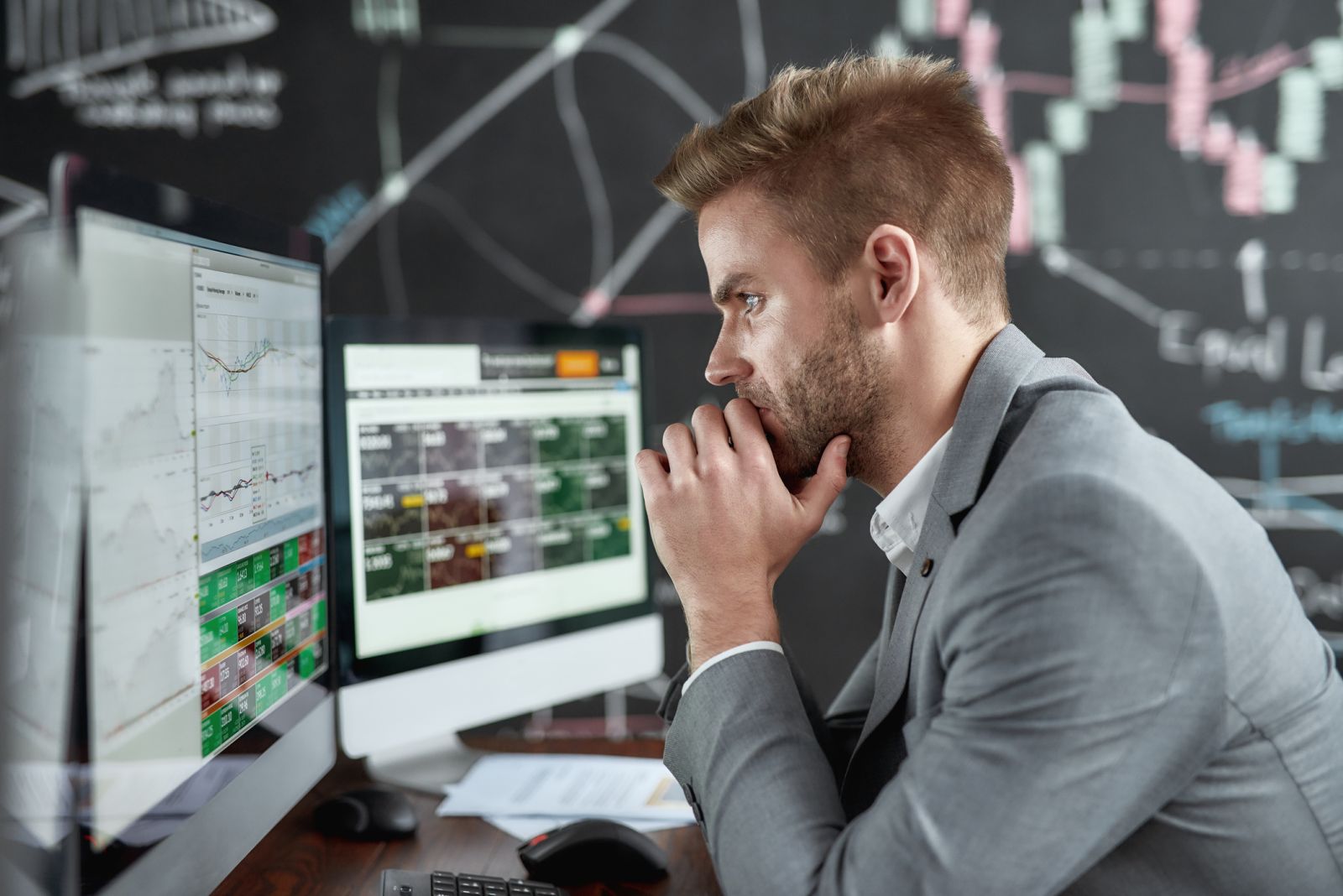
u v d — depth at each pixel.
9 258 0.57
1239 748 0.62
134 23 1.87
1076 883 0.65
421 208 1.91
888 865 0.59
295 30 1.88
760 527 0.78
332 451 0.96
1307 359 1.91
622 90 1.90
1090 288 1.91
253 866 0.86
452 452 1.08
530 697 1.16
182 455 0.66
